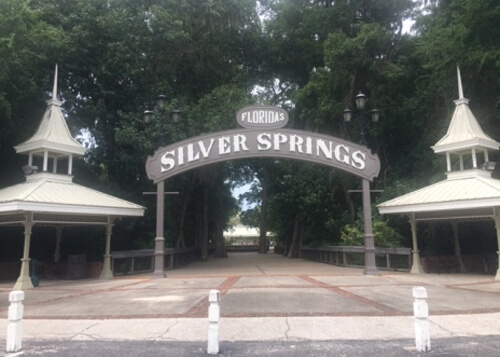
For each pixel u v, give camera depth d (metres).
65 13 22.88
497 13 17.09
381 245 19.64
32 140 16.70
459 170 18.27
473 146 16.80
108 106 23.94
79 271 17.53
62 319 8.70
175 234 25.80
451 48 18.88
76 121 23.67
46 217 15.77
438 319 8.24
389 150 26.64
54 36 19.12
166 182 24.56
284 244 41.19
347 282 14.25
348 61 23.34
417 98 23.89
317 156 16.83
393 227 21.39
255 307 9.58
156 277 16.38
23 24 17.02
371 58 23.88
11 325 6.61
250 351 6.43
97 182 23.78
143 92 24.09
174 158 16.72
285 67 33.38
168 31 23.28
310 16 29.00
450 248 20.33
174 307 9.81
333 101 24.52
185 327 7.89
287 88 35.94
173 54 24.89
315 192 27.41
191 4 25.23
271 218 40.19
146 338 7.23
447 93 21.23
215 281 15.00
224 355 6.27
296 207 29.80
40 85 20.69
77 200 15.60
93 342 7.03
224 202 37.56
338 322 8.09
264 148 16.75
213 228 39.28
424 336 6.36
